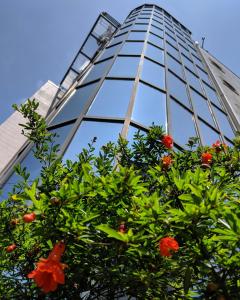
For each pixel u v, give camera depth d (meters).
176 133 8.93
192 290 2.89
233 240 2.33
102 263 3.04
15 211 3.84
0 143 12.86
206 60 21.55
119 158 5.60
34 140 5.07
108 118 7.98
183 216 2.45
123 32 15.98
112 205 3.22
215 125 11.73
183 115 10.11
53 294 3.19
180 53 16.50
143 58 11.62
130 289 2.99
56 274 2.13
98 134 7.59
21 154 9.71
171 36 18.45
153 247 2.78
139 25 16.94
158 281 2.75
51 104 16.42
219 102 14.92
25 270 3.50
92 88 9.98
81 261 3.03
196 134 9.85
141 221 2.67
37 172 7.79
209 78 17.55
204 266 2.50
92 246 2.96
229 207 2.62
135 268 2.81
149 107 9.15
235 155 4.68
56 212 2.76
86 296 3.58
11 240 3.61
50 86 18.06
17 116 14.27
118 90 9.42
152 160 5.03
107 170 4.29
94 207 3.26
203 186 2.94
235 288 2.37
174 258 2.75
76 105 9.52
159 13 22.91
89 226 3.01
